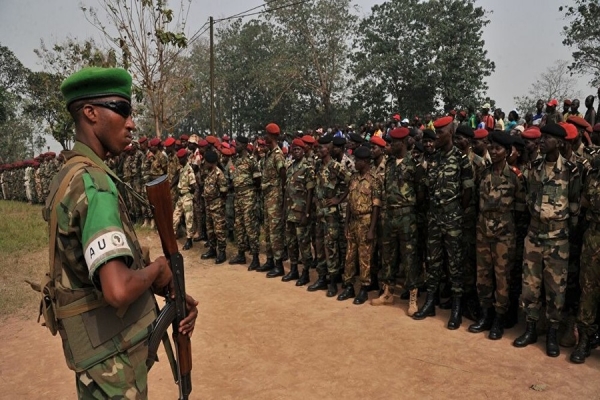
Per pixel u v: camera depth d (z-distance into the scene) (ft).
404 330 15.28
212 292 19.99
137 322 5.69
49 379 12.88
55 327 5.69
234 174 23.97
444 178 15.56
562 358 13.08
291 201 20.71
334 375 12.35
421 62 90.74
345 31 99.35
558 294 13.15
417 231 17.30
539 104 38.34
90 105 5.64
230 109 138.51
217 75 130.52
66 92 5.66
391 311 17.24
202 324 16.34
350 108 101.65
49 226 5.54
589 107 30.22
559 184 13.12
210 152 25.02
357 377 12.21
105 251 4.88
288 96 109.40
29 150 100.32
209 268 24.22
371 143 18.65
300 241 20.75
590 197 12.72
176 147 33.12
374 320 16.25
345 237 20.68
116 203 5.41
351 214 18.21
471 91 87.92
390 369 12.59
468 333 14.99
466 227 16.11
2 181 59.47
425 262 18.60
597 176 12.60
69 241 5.35
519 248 15.61
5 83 93.56
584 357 12.78
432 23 89.56
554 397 11.01
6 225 36.01
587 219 12.91
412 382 11.87
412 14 89.61
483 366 12.66
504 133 14.20
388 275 17.79
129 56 37.99
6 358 14.26
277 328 15.72
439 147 15.93
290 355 13.65
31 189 51.44
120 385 5.46
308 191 20.34
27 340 15.56
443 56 86.69
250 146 29.04
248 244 24.86
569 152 13.79
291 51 104.88
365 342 14.35
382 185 17.43
